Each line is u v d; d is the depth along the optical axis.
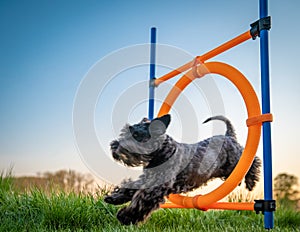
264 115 2.47
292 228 2.93
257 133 2.53
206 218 3.00
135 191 2.60
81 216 2.71
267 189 2.45
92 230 2.55
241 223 2.97
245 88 2.58
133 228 2.47
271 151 2.46
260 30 2.53
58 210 2.69
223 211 3.21
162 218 2.89
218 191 2.57
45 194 2.94
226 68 2.66
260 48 2.52
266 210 2.44
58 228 2.62
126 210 2.55
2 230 2.48
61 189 3.06
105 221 2.76
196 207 2.69
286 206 3.58
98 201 2.92
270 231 2.52
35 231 2.48
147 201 2.51
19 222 2.61
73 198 2.93
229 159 2.90
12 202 2.84
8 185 3.17
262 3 2.54
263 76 2.49
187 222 2.87
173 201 2.83
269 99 2.48
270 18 2.52
